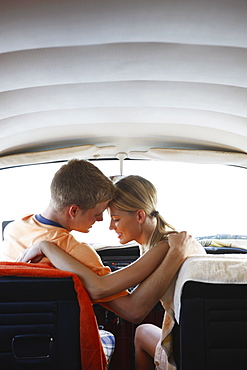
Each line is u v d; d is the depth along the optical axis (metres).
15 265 1.91
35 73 3.32
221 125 4.48
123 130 4.82
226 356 1.84
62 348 1.84
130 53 3.06
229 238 4.83
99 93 3.86
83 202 2.19
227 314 1.84
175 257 2.07
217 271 1.83
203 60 3.16
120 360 3.58
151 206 2.40
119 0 2.29
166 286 2.04
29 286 1.83
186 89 3.80
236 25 2.53
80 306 1.83
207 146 5.20
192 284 1.83
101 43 2.74
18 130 4.54
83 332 1.83
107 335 2.56
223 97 3.88
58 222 2.25
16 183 5.55
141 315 2.05
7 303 1.83
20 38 2.66
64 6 2.35
